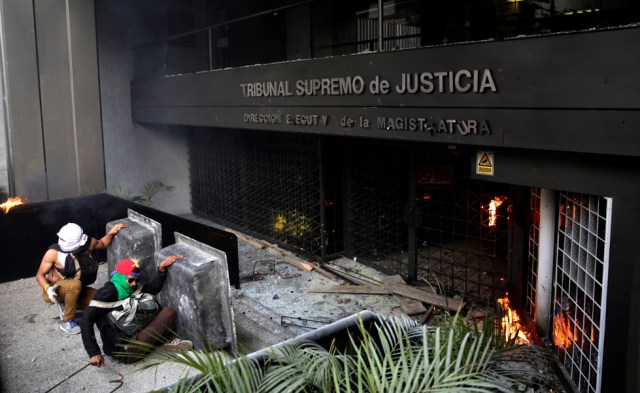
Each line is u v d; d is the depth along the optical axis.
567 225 5.62
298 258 9.88
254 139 11.00
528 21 6.61
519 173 5.17
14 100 10.07
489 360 2.90
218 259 5.76
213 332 5.74
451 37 8.96
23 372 5.69
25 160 10.34
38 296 8.02
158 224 7.16
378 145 8.70
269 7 13.21
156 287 5.91
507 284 7.06
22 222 8.76
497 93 5.05
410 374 2.47
